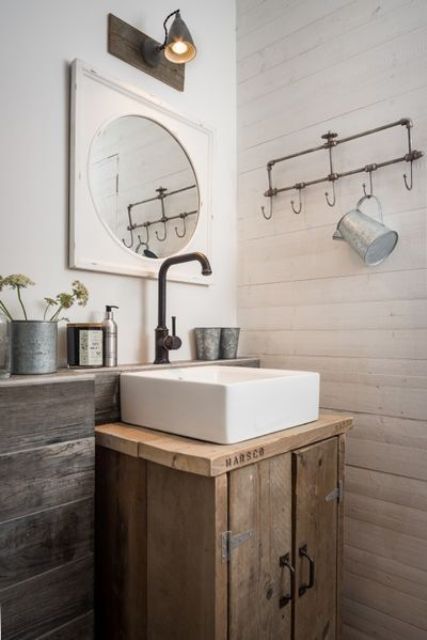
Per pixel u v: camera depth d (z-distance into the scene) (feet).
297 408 3.95
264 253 6.03
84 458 3.48
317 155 5.52
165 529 3.34
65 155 4.32
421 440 4.62
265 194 5.95
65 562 3.34
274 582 3.49
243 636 3.20
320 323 5.44
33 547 3.14
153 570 3.42
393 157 4.88
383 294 4.93
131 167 4.91
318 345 5.45
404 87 4.83
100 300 4.62
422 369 4.63
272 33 6.05
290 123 5.82
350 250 5.20
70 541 3.37
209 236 5.85
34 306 4.06
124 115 4.82
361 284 5.11
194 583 3.14
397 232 4.81
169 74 5.39
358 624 4.99
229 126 6.29
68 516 3.36
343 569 4.75
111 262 4.66
